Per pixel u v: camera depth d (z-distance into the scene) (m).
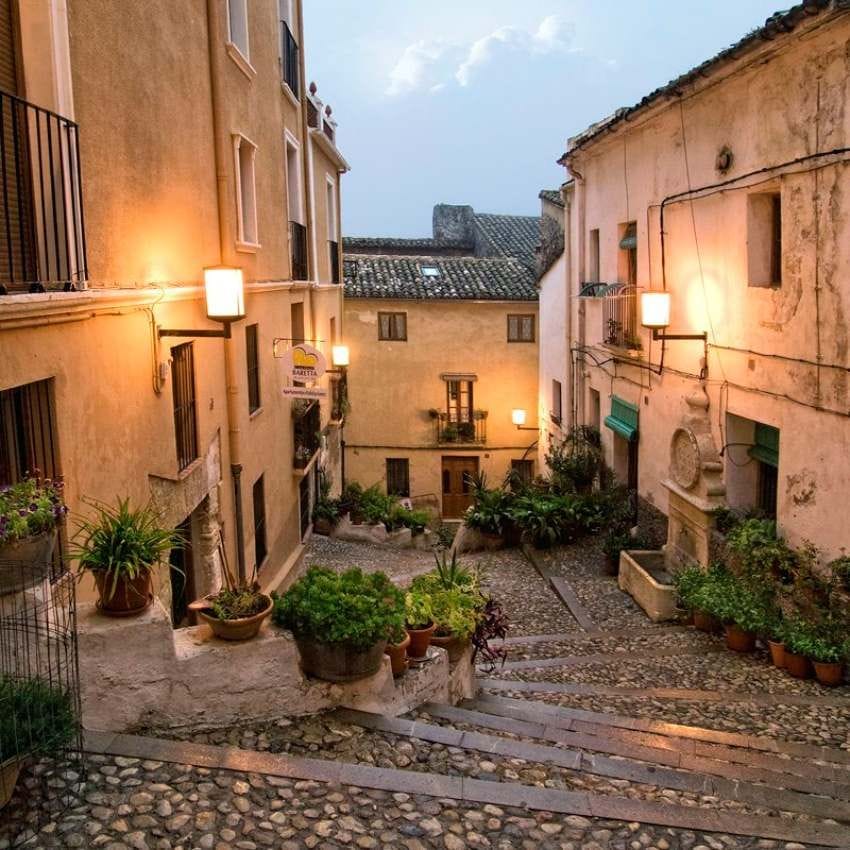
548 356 19.59
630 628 9.79
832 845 3.83
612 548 12.38
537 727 5.24
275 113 11.91
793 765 5.16
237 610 4.69
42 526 4.28
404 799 3.98
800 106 7.91
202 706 4.52
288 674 4.71
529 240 27.84
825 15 6.98
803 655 7.37
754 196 9.00
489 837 3.74
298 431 13.75
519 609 11.06
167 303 7.23
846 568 7.25
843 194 7.29
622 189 13.20
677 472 10.70
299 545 14.22
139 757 4.06
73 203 5.23
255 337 10.77
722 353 9.80
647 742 5.44
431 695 5.62
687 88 9.84
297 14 14.09
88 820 3.58
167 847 3.46
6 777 3.61
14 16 5.11
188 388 8.00
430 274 23.31
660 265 11.64
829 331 7.59
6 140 5.09
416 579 6.75
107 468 5.83
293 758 4.22
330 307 17.61
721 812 4.06
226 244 9.16
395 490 23.28
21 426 4.94
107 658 4.29
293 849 3.53
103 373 5.79
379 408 22.84
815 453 7.89
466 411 22.95
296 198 13.93
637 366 12.65
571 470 15.47
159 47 7.19
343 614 4.74
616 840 3.78
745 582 8.68
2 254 5.07
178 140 7.73
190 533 8.63
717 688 7.22
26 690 3.64
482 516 15.05
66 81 5.30
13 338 4.55
